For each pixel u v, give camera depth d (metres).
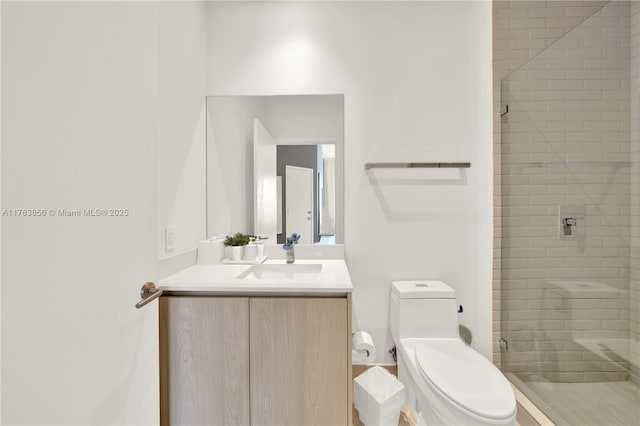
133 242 0.83
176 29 1.54
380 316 1.96
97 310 0.67
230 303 1.28
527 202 1.77
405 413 1.65
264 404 1.27
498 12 1.87
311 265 1.78
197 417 1.28
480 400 1.16
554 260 1.66
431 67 1.93
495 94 1.87
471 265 1.95
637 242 1.33
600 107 1.46
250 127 1.96
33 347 0.51
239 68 1.95
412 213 1.95
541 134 1.70
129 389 0.80
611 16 1.44
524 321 1.79
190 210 1.70
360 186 1.95
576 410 1.49
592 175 1.49
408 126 1.95
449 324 1.70
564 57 1.59
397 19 1.94
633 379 1.32
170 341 1.28
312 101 1.95
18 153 0.48
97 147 0.67
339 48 1.95
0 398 0.45
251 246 1.84
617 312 1.39
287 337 1.27
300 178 1.98
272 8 1.95
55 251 0.55
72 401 0.59
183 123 1.62
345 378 1.27
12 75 0.47
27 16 0.50
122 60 0.77
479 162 1.94
